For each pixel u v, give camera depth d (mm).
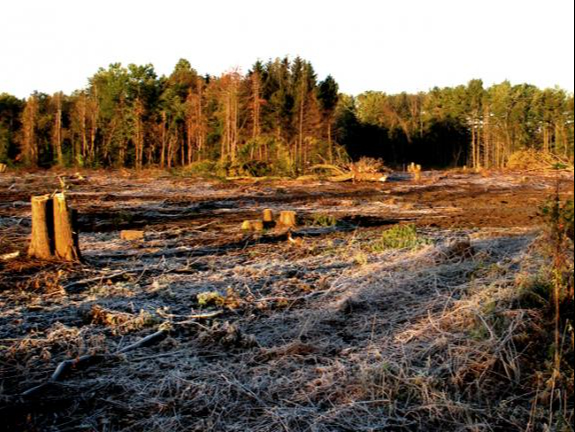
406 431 4066
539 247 7578
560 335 5109
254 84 50656
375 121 72500
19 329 5941
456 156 73500
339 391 4531
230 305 6691
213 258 9641
